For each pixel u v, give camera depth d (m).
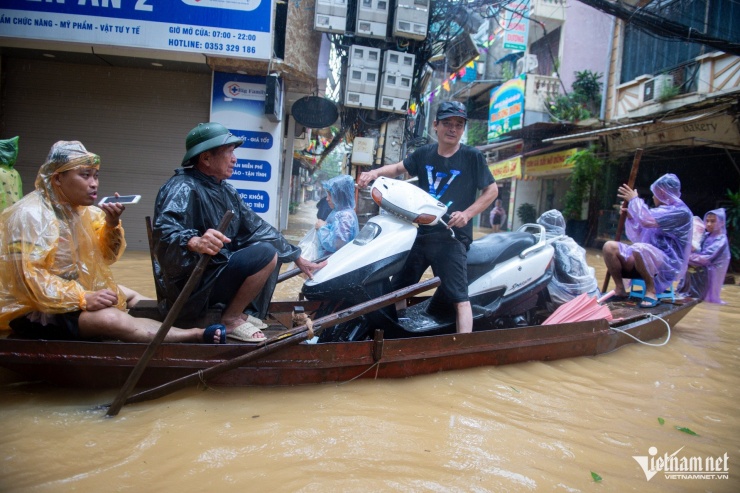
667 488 2.28
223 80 9.09
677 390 3.60
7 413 2.62
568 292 4.91
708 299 7.40
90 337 3.00
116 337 3.00
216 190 3.31
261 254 3.22
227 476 2.15
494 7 10.65
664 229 5.40
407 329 3.70
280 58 9.25
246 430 2.55
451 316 4.14
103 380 2.86
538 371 3.77
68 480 2.07
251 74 9.09
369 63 9.49
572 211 16.33
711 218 7.46
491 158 23.80
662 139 12.89
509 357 3.80
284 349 3.01
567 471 2.37
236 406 2.82
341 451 2.40
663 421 3.02
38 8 8.04
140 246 9.43
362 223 9.84
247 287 3.24
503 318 4.41
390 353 3.27
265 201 9.38
